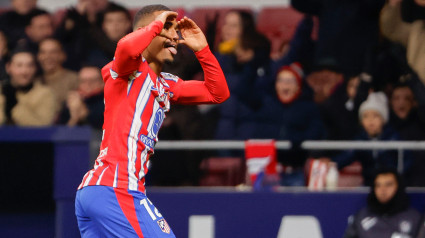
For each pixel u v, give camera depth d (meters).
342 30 26.55
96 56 26.48
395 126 23.75
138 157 12.28
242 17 25.69
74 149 19.03
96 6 27.41
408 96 23.70
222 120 23.73
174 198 20.30
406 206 19.92
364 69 25.16
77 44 26.94
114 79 12.23
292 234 20.38
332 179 21.48
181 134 23.00
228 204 20.33
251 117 23.66
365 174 22.86
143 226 12.09
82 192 12.28
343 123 24.19
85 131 19.09
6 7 35.00
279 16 32.00
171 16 12.57
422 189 21.22
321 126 23.55
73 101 24.62
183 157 22.44
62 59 26.94
